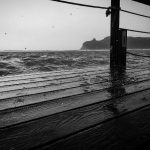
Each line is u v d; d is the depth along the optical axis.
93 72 3.86
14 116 1.38
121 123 1.18
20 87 2.53
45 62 24.23
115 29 4.40
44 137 1.02
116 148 0.88
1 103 1.75
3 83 2.88
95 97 1.88
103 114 1.37
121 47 4.50
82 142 0.95
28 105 1.67
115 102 1.68
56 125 1.19
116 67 4.53
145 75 3.35
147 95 1.92
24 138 1.01
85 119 1.28
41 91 2.25
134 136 1.00
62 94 2.06
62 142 0.96
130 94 1.98
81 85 2.55
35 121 1.27
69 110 1.49
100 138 0.99
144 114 1.34
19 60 26.84
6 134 1.07
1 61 25.22
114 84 2.55
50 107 1.59
